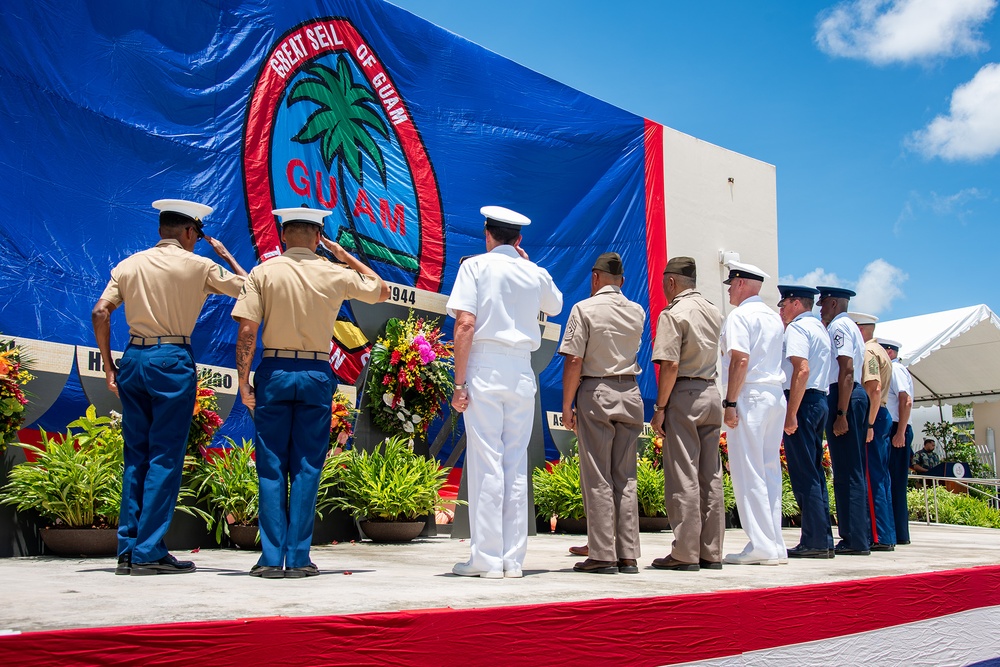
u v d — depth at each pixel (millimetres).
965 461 15055
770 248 11914
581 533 7680
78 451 5250
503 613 2553
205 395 5656
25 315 5785
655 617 2938
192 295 4066
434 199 8406
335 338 7461
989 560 5262
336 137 7719
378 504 6098
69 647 1891
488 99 9008
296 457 3871
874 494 6578
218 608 2477
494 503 3756
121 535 3865
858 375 6059
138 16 6613
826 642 3570
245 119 7117
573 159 9641
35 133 5992
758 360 4969
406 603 2637
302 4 7582
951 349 14305
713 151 11289
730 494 8820
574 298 9453
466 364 3820
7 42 5914
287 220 4055
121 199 6391
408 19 8414
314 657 2195
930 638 4148
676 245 10664
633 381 4176
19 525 4816
